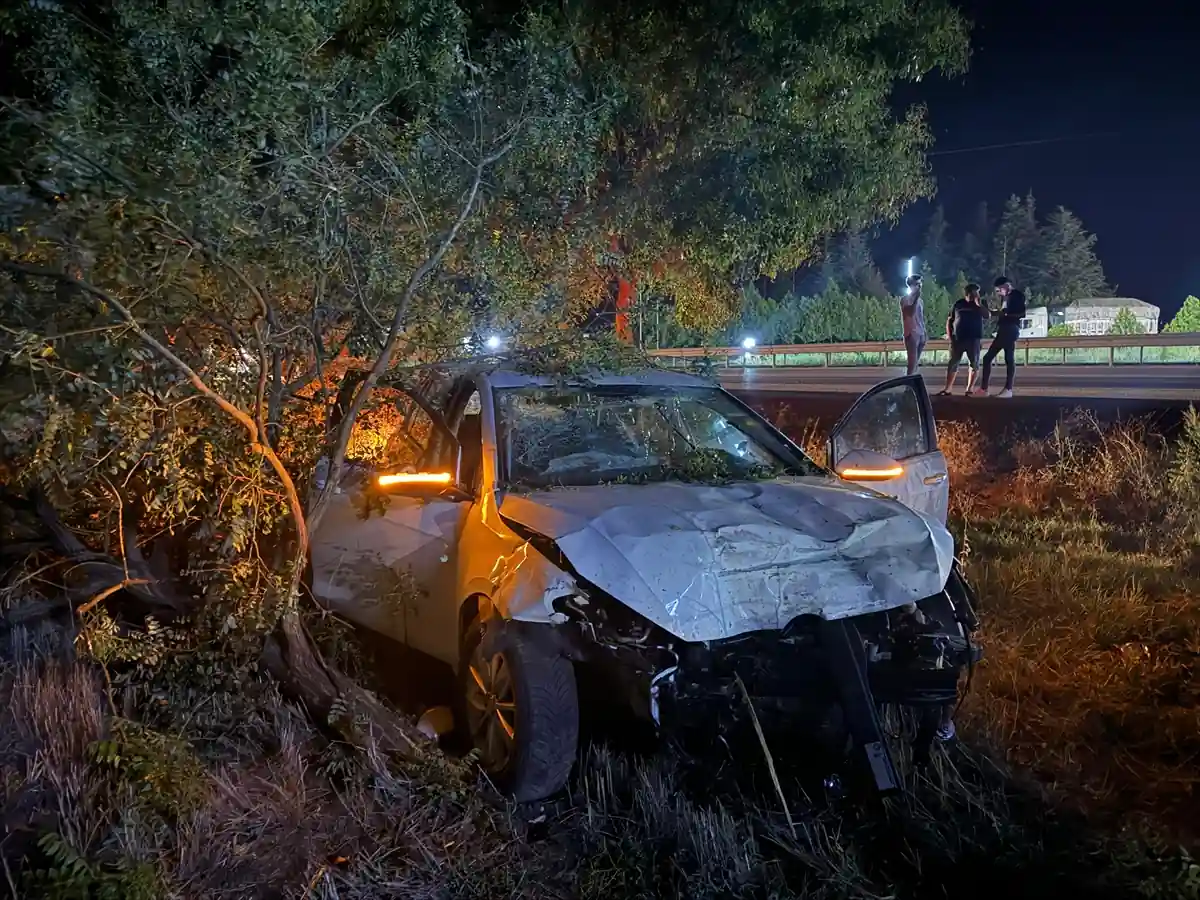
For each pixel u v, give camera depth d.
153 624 4.69
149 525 5.21
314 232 4.30
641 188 11.12
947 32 11.84
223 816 4.05
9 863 3.72
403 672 5.63
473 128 5.17
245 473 4.40
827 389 22.45
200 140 4.20
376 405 5.21
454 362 5.26
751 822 4.10
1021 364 28.88
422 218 4.69
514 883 3.73
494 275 5.07
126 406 3.91
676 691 4.23
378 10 7.65
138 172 3.89
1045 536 8.69
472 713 4.66
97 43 4.85
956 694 4.52
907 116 12.45
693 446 5.56
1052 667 5.64
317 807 4.20
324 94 4.48
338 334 4.79
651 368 5.90
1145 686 5.29
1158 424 11.69
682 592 4.14
